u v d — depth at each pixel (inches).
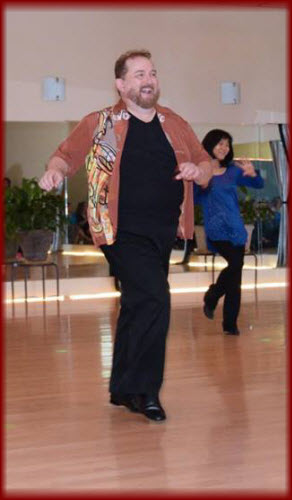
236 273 262.1
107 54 407.8
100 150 163.8
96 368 219.9
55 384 200.8
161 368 165.5
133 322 165.5
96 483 127.0
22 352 245.1
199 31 423.8
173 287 409.7
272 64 432.1
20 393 191.8
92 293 400.8
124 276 165.6
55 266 393.4
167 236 166.4
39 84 398.3
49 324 300.7
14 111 394.3
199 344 251.3
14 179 392.2
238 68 429.1
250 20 428.5
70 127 402.3
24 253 387.9
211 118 426.6
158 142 164.2
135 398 167.8
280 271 427.8
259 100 431.8
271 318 302.2
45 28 399.2
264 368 213.6
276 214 426.3
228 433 153.6
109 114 164.6
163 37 418.6
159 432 155.6
